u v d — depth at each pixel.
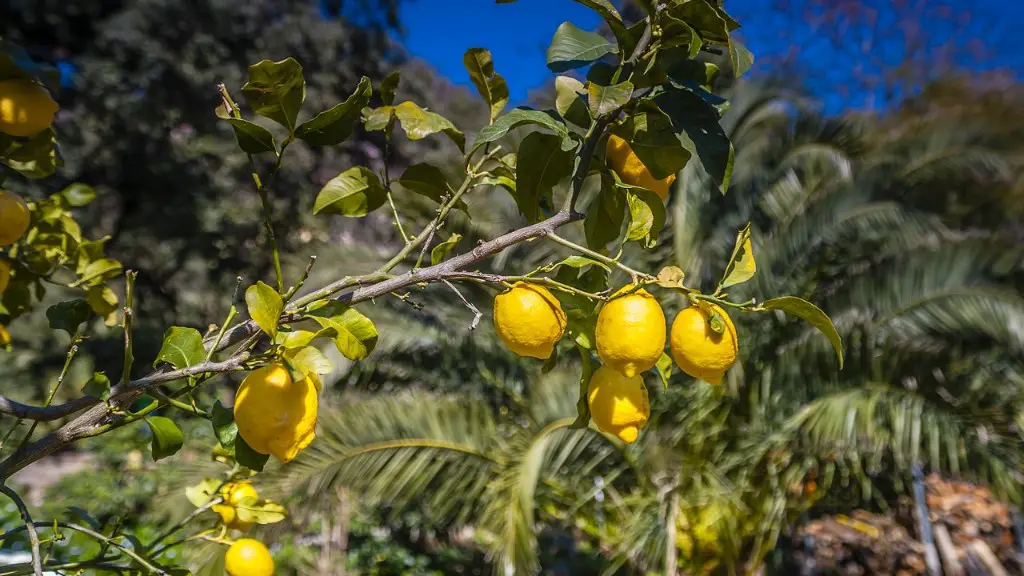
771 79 4.24
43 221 1.42
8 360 8.38
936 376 3.49
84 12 8.77
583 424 1.07
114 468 6.08
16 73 0.95
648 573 3.79
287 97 0.84
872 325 3.62
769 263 3.88
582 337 1.03
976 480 3.44
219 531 1.34
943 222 4.53
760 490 3.79
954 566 4.12
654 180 1.11
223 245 9.08
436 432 3.49
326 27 9.38
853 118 4.29
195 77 8.50
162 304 9.52
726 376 3.66
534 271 0.96
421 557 5.10
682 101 1.02
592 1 0.99
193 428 6.46
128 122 8.48
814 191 4.14
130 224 9.10
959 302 3.53
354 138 9.70
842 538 4.57
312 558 4.70
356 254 4.52
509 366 4.16
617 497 3.81
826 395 3.51
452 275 0.96
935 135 4.32
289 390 0.83
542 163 1.09
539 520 4.19
